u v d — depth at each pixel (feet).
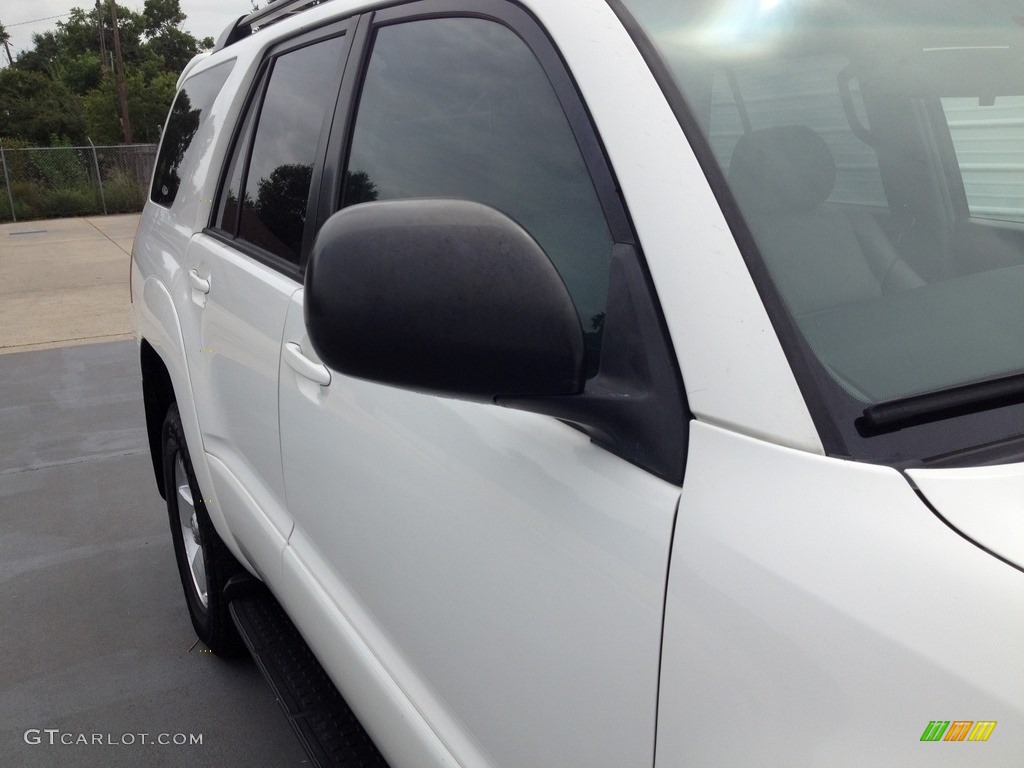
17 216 74.38
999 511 2.85
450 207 3.36
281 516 7.05
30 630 11.27
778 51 4.25
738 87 4.01
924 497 2.89
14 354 26.86
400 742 5.33
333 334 3.37
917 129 4.54
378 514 5.24
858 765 2.64
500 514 4.12
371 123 6.08
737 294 3.32
